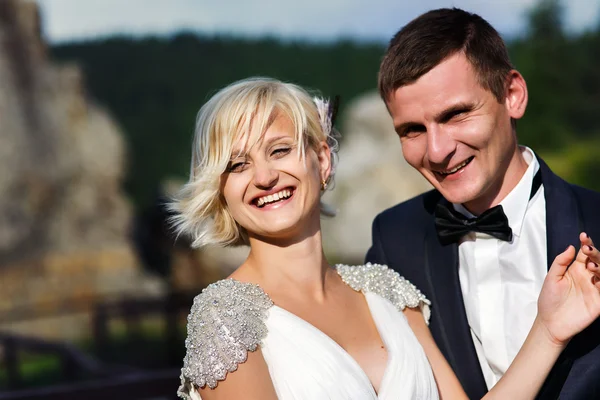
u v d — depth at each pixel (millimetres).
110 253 10344
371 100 12797
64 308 9508
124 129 14711
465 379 2562
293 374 2162
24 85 10492
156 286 10203
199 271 10398
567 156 14477
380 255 2854
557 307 2250
